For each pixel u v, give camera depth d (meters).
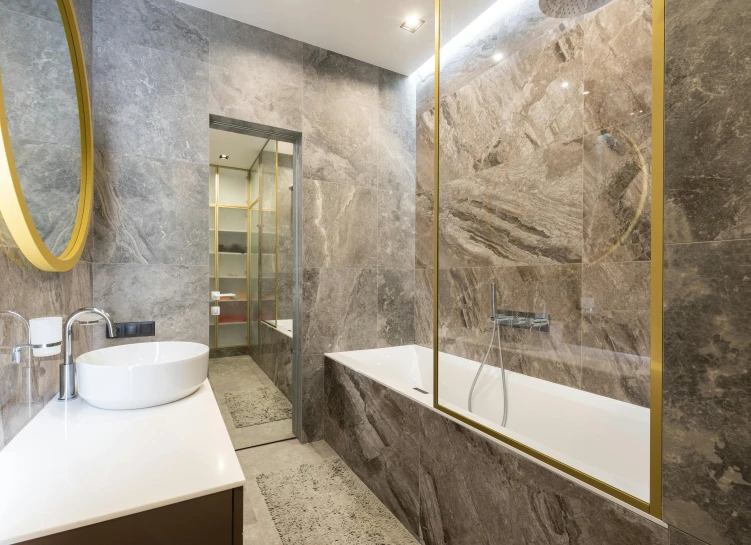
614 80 1.63
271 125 2.47
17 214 0.91
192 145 2.20
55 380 1.28
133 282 2.03
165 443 0.93
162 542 0.70
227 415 2.98
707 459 0.78
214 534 0.75
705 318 0.79
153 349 1.62
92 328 1.86
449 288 1.97
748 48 0.72
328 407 2.65
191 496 0.72
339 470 2.30
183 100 2.18
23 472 0.78
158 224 2.10
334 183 2.73
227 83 2.32
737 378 0.74
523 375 1.93
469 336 1.99
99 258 1.95
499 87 2.04
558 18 1.80
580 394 1.72
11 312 0.94
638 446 1.44
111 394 1.10
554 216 1.84
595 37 1.69
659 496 0.88
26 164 1.04
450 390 1.80
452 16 2.05
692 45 0.81
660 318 0.87
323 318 2.71
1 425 0.88
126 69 2.03
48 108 1.22
